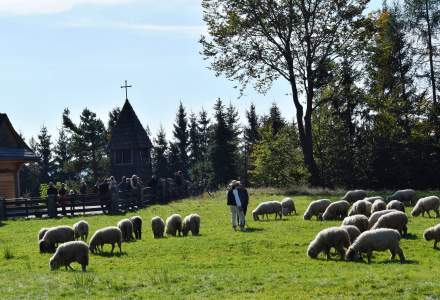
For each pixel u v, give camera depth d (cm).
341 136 6606
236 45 5691
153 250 2459
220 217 3547
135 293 1706
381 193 4728
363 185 6353
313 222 3052
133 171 7344
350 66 5844
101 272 2053
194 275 1920
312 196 4750
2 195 5259
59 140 13162
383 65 6047
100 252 2450
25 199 4147
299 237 2595
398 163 6081
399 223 2394
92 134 11138
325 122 6750
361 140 6494
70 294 1731
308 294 1617
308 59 5722
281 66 5806
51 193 4322
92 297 1677
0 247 2766
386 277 1748
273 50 5753
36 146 13525
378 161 6169
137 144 7331
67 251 2123
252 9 5572
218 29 5656
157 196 5122
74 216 4106
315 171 5938
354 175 6412
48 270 2133
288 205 3475
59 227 2567
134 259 2288
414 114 6175
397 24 6209
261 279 1825
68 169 11244
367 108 6397
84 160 11250
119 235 2466
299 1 5556
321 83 5869
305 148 5922
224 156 9769
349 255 2072
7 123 5500
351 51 5719
